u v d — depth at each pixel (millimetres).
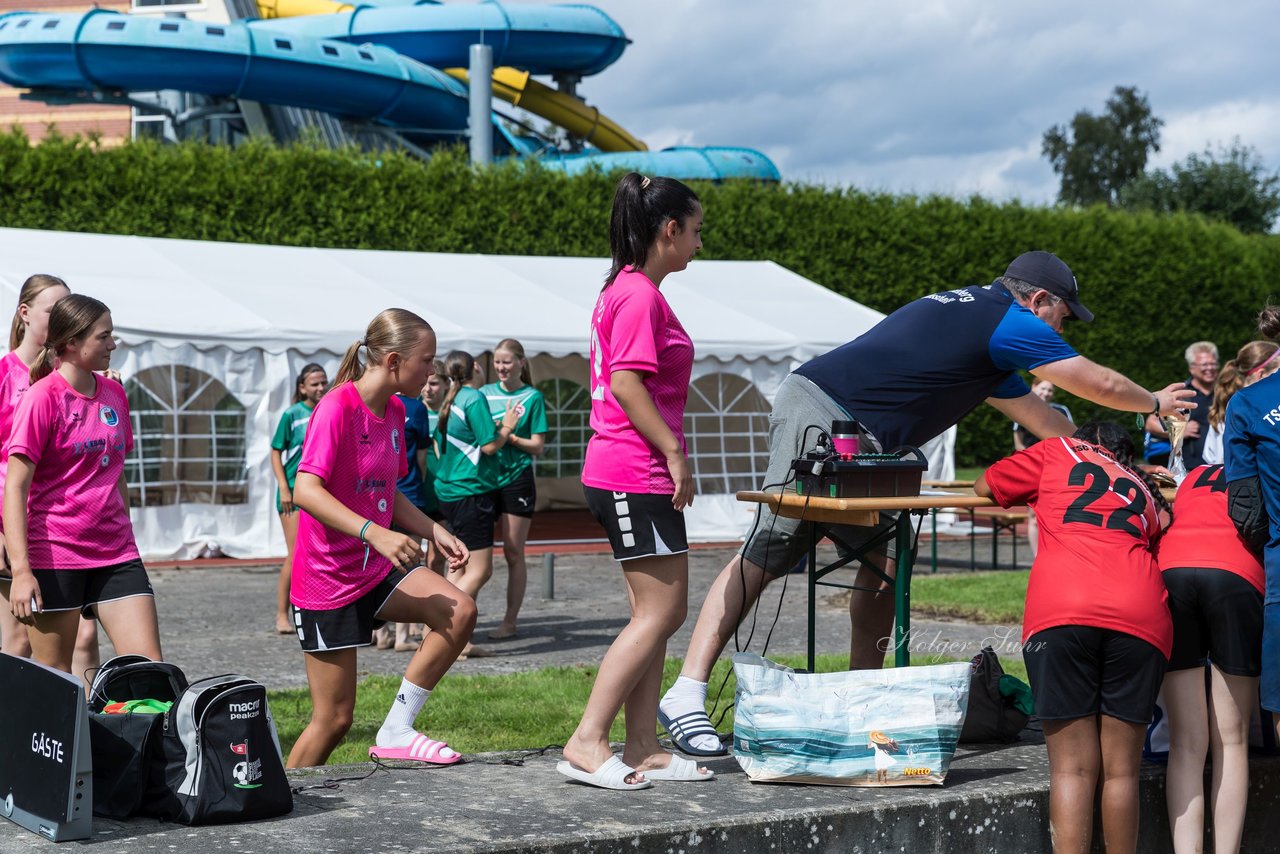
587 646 8359
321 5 35969
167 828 3480
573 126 37531
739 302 16109
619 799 3857
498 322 13789
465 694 6699
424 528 4539
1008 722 4715
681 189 3973
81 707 3361
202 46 26375
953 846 3941
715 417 15742
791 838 3709
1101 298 23344
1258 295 24688
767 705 4102
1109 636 3895
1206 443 8562
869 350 4711
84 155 16781
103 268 13141
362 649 8383
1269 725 4590
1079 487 4066
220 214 17531
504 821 3592
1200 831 4172
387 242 18578
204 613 9484
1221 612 4148
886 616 5051
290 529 8469
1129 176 70375
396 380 4422
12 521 4305
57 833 3314
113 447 4590
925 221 21953
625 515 3896
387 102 29734
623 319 3803
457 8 33781
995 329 4570
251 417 12664
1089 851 3959
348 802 3807
